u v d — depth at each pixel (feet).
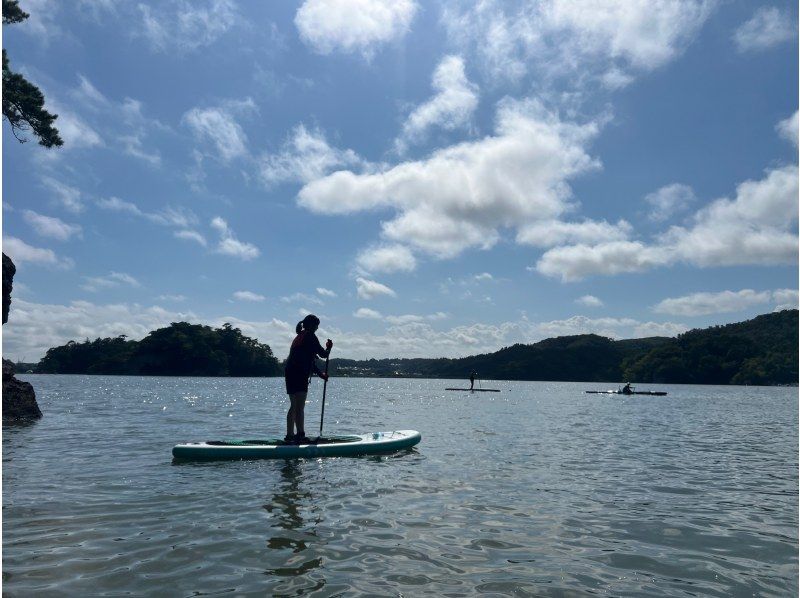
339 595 10.41
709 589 11.27
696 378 535.60
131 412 64.95
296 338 31.63
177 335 558.15
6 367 54.29
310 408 85.30
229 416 61.21
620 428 51.72
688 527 16.08
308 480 22.33
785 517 17.47
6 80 86.02
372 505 17.98
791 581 11.79
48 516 16.07
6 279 81.20
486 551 13.42
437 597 10.44
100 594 10.25
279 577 11.32
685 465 28.48
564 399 139.23
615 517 17.10
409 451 31.68
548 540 14.49
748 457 32.30
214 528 14.97
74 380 310.65
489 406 94.84
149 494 19.34
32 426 44.73
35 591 10.34
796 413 85.97
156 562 12.14
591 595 10.80
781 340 599.98
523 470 25.52
